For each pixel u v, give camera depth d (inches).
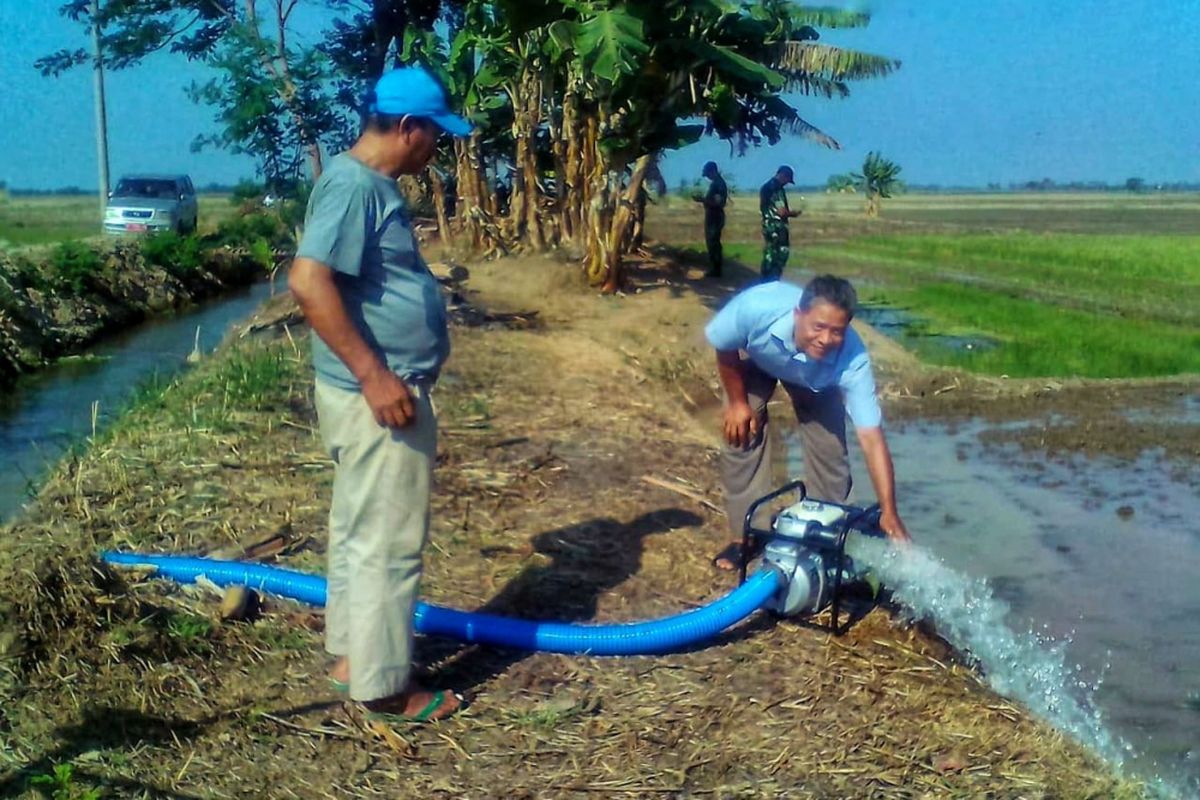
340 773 147.3
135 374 524.4
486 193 746.2
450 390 362.9
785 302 189.8
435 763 151.1
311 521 230.5
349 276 140.8
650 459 294.7
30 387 492.4
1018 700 182.2
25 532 214.5
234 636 177.9
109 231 1030.4
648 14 536.4
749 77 553.3
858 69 639.1
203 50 874.8
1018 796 149.7
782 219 691.4
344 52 934.4
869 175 2214.6
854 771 153.5
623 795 146.1
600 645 180.9
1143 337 604.1
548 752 154.9
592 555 222.5
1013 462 358.3
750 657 184.5
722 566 218.4
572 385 388.5
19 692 155.8
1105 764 163.6
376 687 152.3
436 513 238.8
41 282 624.7
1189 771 166.7
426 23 932.6
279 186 847.1
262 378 348.5
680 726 162.9
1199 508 309.9
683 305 592.7
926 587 213.8
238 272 944.9
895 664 186.1
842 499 214.5
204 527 223.1
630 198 629.9
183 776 142.9
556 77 691.4
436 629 182.1
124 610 175.6
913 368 490.9
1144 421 415.2
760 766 153.9
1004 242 1379.2
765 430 213.2
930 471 346.3
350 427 145.2
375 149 143.3
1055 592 244.5
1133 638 218.8
